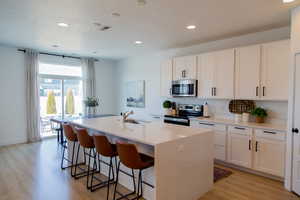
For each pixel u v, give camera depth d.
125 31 3.73
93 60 6.65
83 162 3.96
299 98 2.62
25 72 5.32
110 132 2.68
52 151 4.65
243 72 3.62
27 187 2.92
